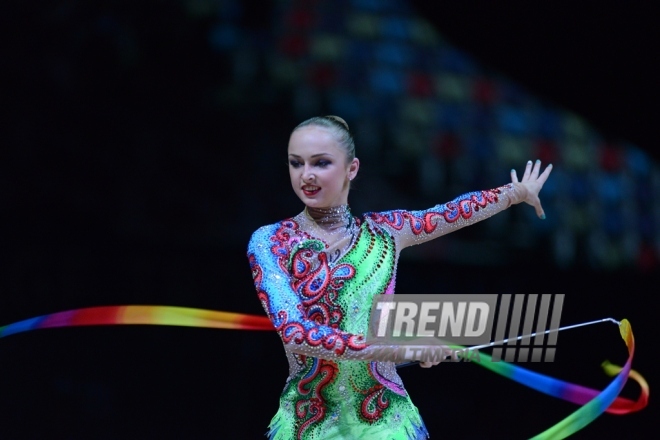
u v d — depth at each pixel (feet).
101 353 64.39
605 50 71.87
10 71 77.15
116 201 78.79
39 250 76.54
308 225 28.25
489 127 78.89
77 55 77.66
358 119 78.79
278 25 78.64
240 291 76.02
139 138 79.05
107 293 74.02
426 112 79.05
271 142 79.51
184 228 78.89
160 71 78.43
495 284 78.59
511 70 77.61
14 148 77.71
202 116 79.20
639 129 76.43
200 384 60.49
